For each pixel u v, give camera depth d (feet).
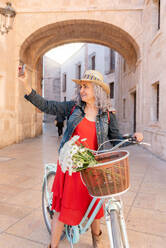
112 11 32.81
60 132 41.78
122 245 4.19
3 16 22.79
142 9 32.12
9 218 8.89
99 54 75.97
